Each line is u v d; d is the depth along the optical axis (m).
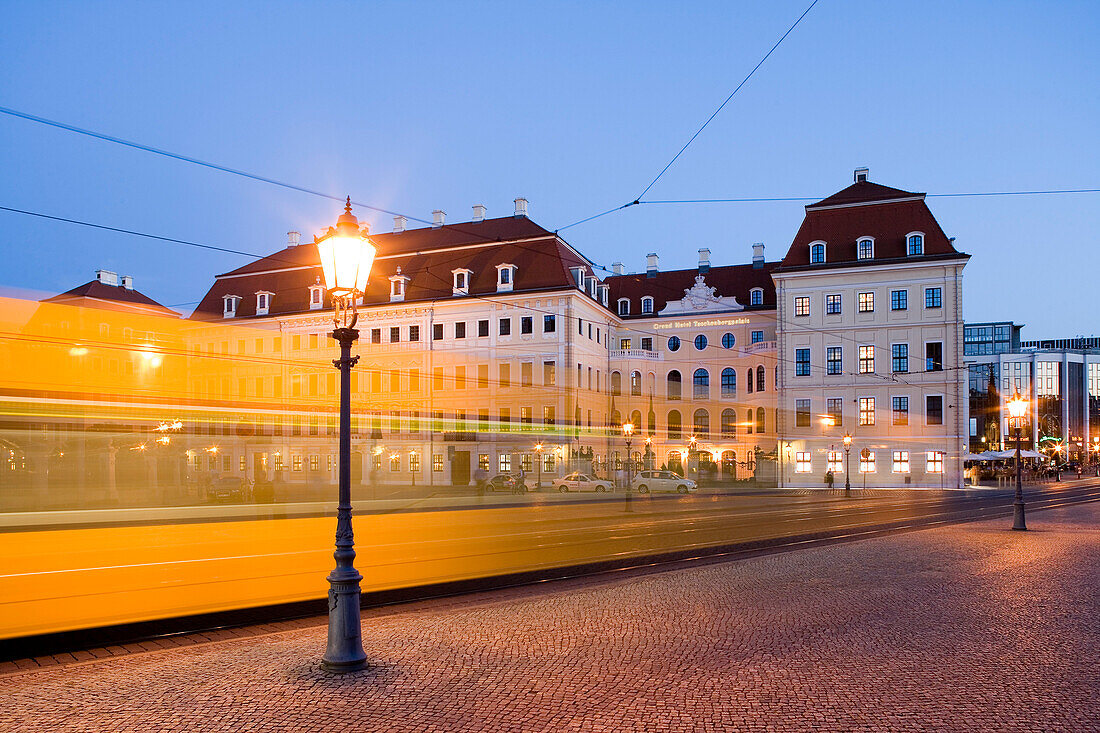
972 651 9.13
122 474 23.72
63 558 16.55
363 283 9.10
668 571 15.65
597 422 63.19
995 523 26.41
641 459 62.41
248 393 26.50
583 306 60.59
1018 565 16.02
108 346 21.38
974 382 126.88
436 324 61.03
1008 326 127.75
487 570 15.77
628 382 66.38
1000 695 7.52
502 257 60.72
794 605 11.95
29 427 19.77
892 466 57.38
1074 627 10.34
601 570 16.44
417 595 13.45
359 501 33.75
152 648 9.83
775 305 65.56
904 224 58.88
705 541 21.17
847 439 47.59
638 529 24.34
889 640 9.69
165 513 25.03
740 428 65.56
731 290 68.38
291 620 11.55
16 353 19.20
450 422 55.94
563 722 6.85
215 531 23.00
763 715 7.00
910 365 57.47
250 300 66.19
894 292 58.16
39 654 9.53
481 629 10.44
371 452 50.75
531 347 58.28
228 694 7.66
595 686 7.86
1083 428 123.56
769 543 20.89
